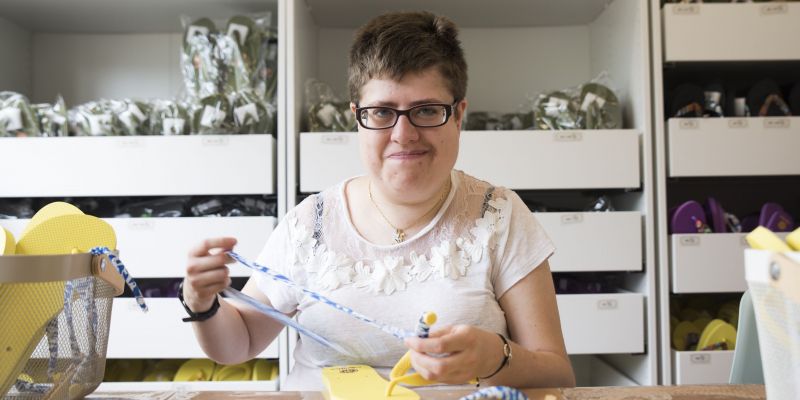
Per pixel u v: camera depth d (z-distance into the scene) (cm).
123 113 159
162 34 194
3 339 61
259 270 77
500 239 95
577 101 165
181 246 151
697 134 155
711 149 155
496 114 182
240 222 152
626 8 167
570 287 167
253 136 152
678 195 191
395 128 86
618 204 180
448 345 67
